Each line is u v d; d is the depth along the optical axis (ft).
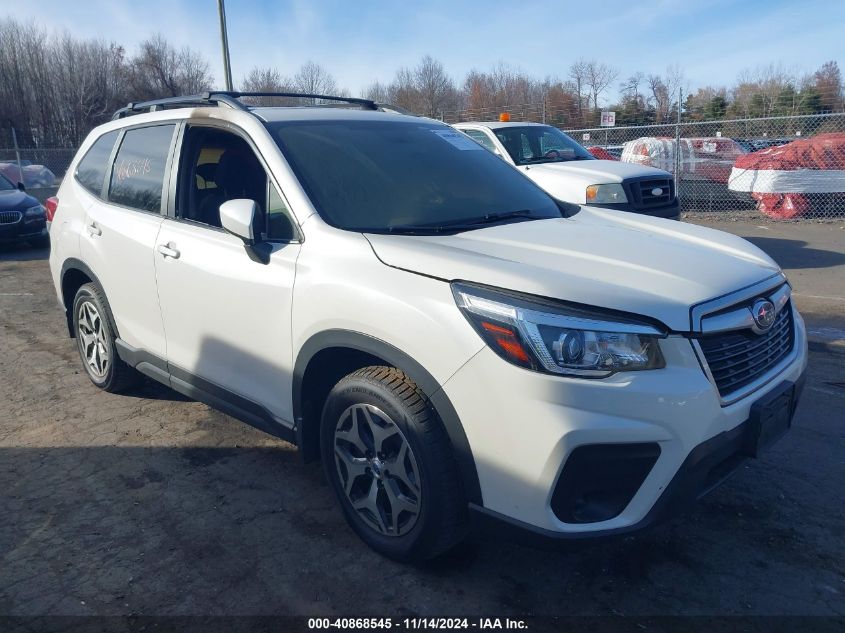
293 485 12.44
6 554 10.50
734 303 8.97
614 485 8.23
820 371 17.40
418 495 9.30
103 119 149.28
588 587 9.64
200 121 13.03
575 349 8.09
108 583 9.82
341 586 9.72
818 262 30.17
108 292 14.79
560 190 28.58
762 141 51.13
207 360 12.42
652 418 8.04
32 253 38.70
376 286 9.39
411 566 10.13
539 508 8.27
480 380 8.40
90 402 16.20
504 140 31.12
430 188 12.08
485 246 9.86
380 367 9.75
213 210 12.53
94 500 11.99
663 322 8.29
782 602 9.28
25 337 21.70
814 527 10.91
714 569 9.96
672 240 11.05
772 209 42.60
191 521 11.32
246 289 11.21
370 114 13.79
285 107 13.04
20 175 69.97
